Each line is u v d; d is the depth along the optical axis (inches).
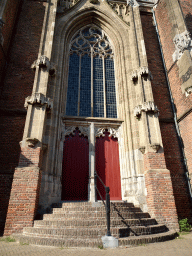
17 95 380.8
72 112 403.5
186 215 337.7
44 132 303.4
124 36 452.8
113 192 352.8
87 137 386.9
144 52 401.7
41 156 283.7
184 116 381.1
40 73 335.9
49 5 422.0
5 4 388.2
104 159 374.3
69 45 457.7
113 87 444.5
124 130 372.5
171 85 434.6
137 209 278.7
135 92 380.8
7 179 314.8
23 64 413.1
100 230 195.8
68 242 181.3
